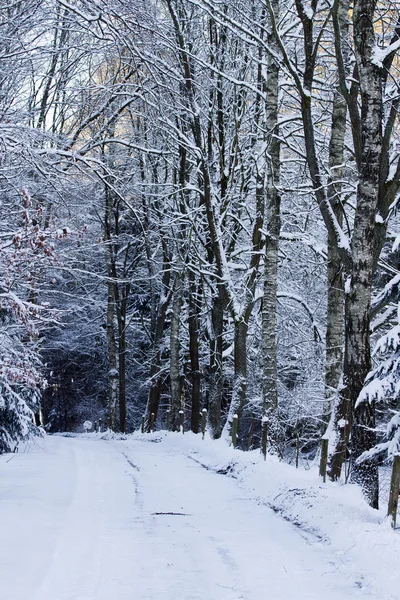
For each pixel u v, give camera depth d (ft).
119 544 24.68
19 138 46.39
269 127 61.46
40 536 24.64
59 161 61.31
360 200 36.86
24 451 63.93
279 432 56.90
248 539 26.45
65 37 69.82
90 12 58.23
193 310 93.71
